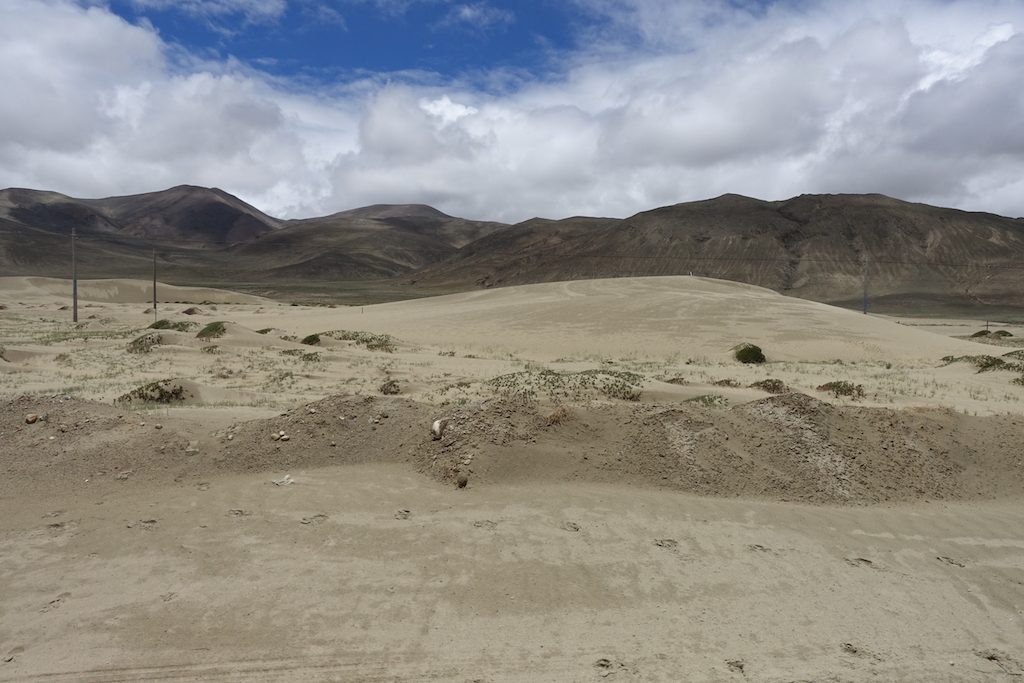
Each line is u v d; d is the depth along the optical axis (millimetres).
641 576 6551
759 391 19469
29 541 6988
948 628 5875
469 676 5012
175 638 5371
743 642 5527
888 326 43719
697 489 8906
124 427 10195
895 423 10633
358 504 8094
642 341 38781
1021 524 8289
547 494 8484
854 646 5531
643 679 5004
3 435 9891
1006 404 17422
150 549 6844
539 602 6031
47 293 97438
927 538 7770
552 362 30234
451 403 11711
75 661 5070
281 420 10602
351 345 35406
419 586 6242
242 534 7223
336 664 5109
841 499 8828
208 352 29562
